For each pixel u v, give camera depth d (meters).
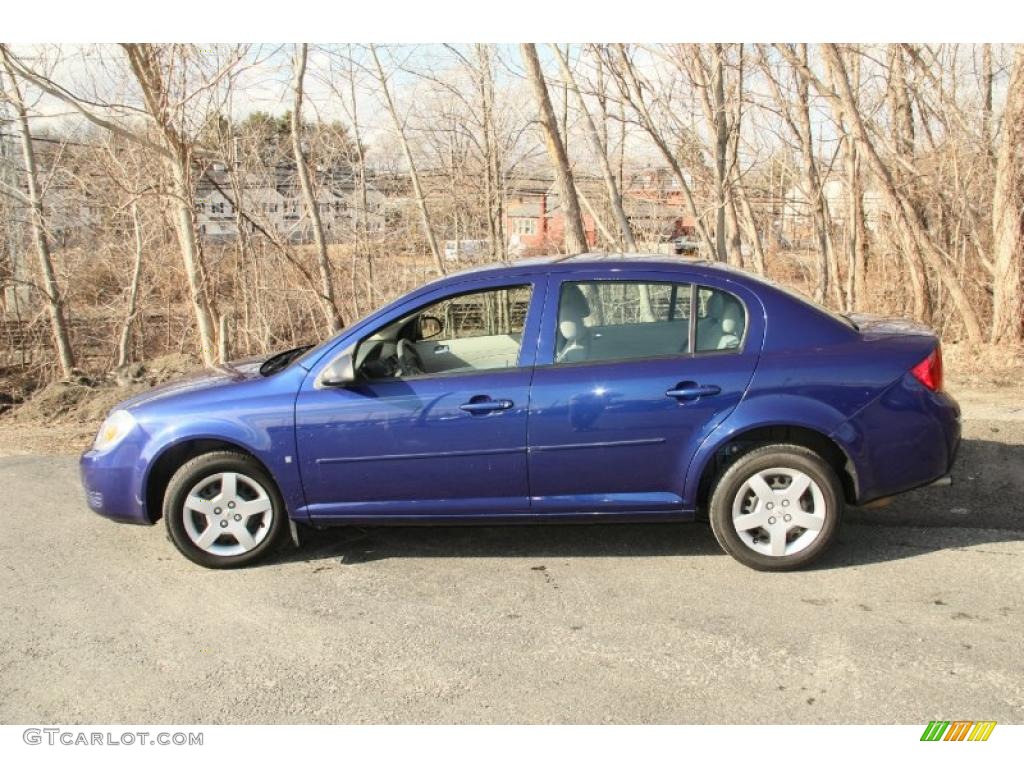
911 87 11.33
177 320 13.98
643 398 4.32
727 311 4.42
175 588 4.52
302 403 4.54
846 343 4.37
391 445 4.48
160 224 12.84
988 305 11.23
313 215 10.66
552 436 4.38
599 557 4.72
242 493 4.72
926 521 5.02
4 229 12.95
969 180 11.07
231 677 3.62
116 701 3.47
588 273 4.54
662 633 3.84
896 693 3.31
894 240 12.57
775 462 4.31
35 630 4.09
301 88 10.30
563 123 11.05
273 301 12.76
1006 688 3.30
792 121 11.67
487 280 4.59
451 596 4.32
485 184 12.65
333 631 3.99
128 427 4.69
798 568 4.40
